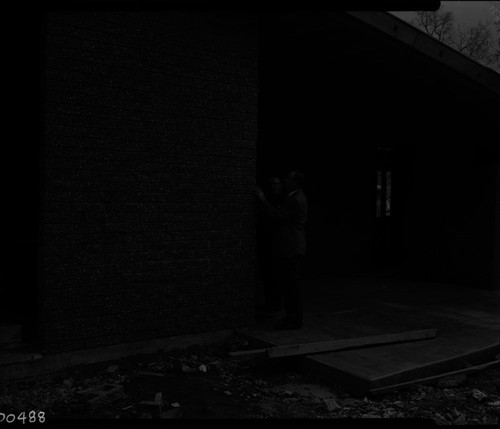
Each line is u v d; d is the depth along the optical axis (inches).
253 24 222.4
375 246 419.5
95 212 180.4
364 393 173.2
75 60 174.4
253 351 200.7
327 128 374.6
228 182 217.0
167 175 198.5
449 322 257.0
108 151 183.0
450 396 179.3
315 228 373.4
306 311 267.9
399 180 429.4
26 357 166.9
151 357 194.2
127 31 186.2
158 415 146.2
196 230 207.6
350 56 280.1
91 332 180.4
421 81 310.7
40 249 172.1
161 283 197.9
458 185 371.2
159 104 195.6
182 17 200.8
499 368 213.3
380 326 240.8
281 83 344.2
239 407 159.2
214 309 213.9
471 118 361.4
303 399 171.6
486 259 355.6
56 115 171.0
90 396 156.7
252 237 225.9
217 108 212.4
